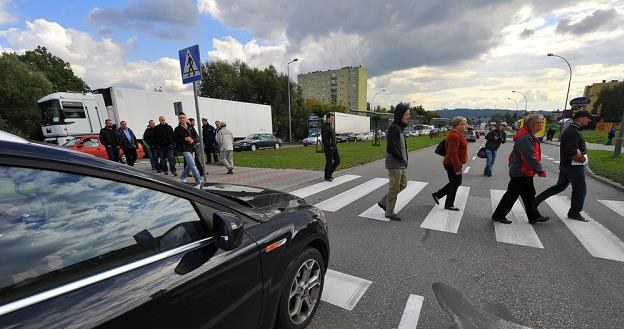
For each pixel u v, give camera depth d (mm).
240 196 2398
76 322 1017
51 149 1263
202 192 1771
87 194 1312
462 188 7715
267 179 8766
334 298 2768
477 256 3635
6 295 1002
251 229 1869
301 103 49688
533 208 4730
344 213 5438
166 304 1282
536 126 4418
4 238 1121
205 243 1584
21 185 1174
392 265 3418
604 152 17469
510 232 4426
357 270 3301
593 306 2635
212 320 1507
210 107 21484
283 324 2125
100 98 16641
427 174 10086
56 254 1183
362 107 104312
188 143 8078
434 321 2438
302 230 2266
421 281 3066
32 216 1188
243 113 24984
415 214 5363
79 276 1159
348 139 40344
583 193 4828
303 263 2275
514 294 2828
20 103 26000
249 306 1761
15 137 1249
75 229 1258
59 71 47500
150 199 1500
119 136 10117
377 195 6852
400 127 4836
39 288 1065
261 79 43844
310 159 14727
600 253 3697
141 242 1386
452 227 4656
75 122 15938
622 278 3105
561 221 4902
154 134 9750
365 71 104312
